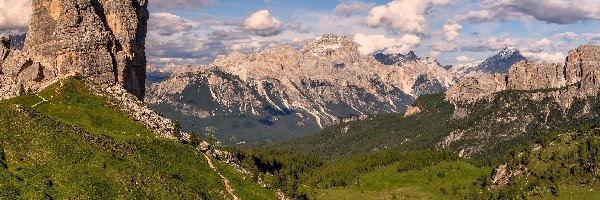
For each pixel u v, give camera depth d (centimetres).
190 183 19138
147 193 16462
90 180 15650
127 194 15800
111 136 19725
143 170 17812
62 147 16688
